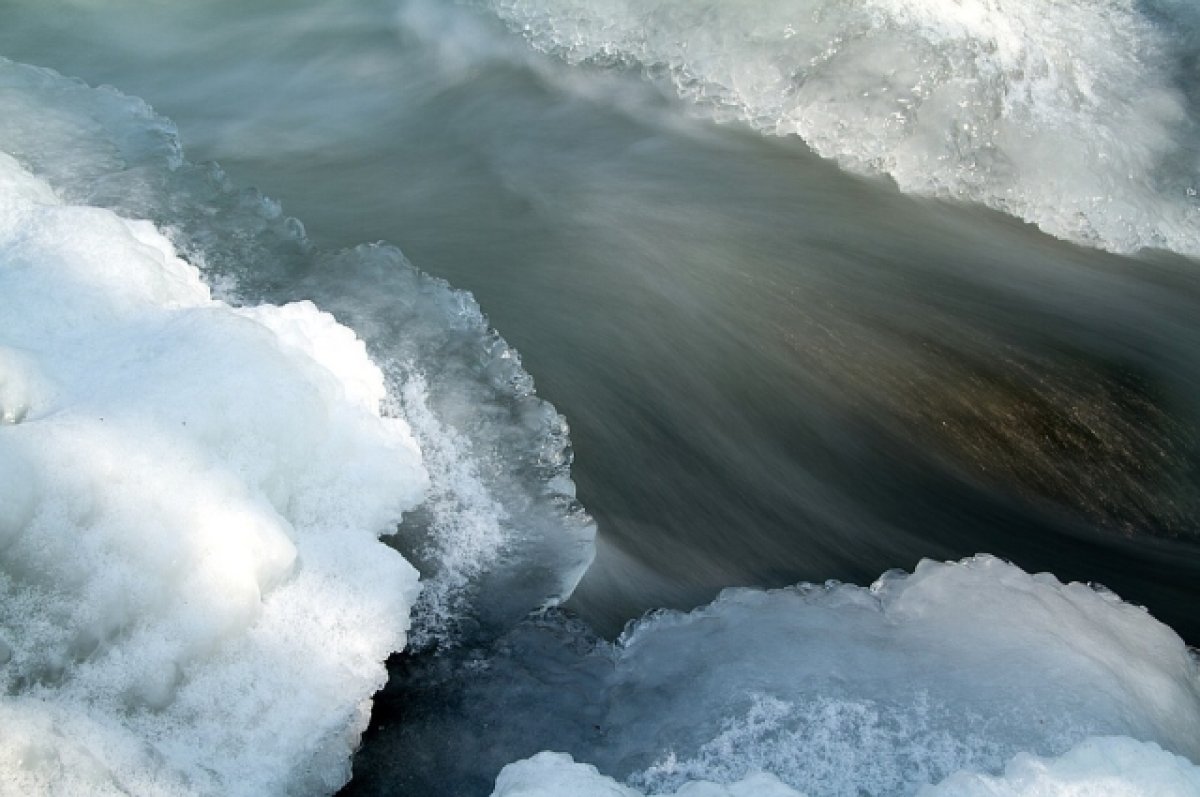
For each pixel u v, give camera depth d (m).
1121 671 4.29
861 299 6.46
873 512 5.45
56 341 4.41
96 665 3.60
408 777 4.04
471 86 7.93
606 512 5.27
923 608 4.61
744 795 3.43
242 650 3.88
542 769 3.61
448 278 6.35
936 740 3.99
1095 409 5.96
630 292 6.37
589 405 5.75
